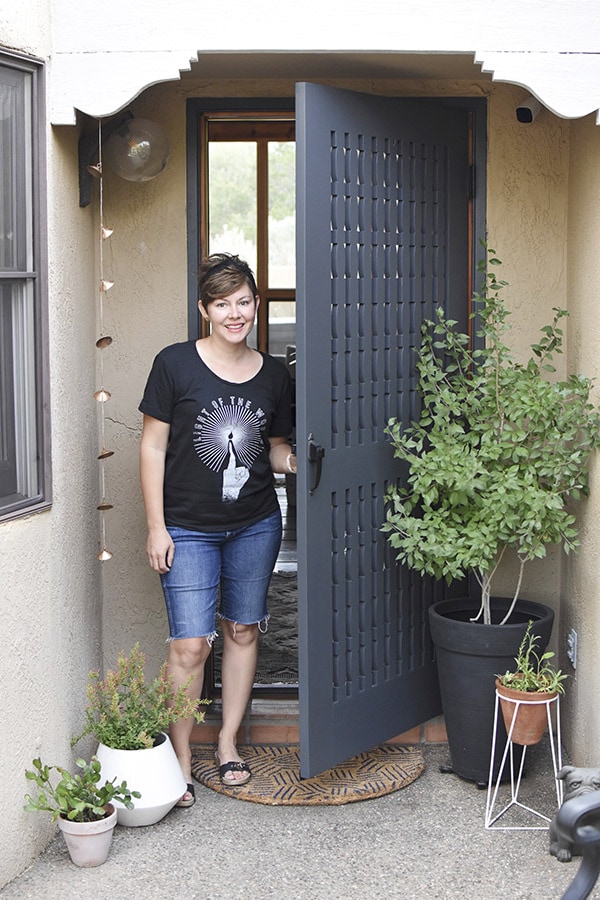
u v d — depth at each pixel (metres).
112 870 3.05
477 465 3.34
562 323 3.89
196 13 3.18
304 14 3.20
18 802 3.00
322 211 3.34
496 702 3.39
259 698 4.09
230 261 3.40
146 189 3.84
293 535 7.39
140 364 3.90
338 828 3.32
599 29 3.21
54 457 3.23
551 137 3.84
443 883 2.98
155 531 3.45
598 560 3.41
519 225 3.87
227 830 3.32
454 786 3.63
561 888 2.95
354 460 3.56
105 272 3.87
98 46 3.17
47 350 3.13
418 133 3.69
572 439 3.59
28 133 3.05
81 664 3.60
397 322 3.70
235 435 3.42
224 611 3.67
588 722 3.53
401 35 3.21
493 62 3.22
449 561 3.43
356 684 3.63
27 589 3.02
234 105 3.82
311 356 3.33
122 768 3.29
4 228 2.94
